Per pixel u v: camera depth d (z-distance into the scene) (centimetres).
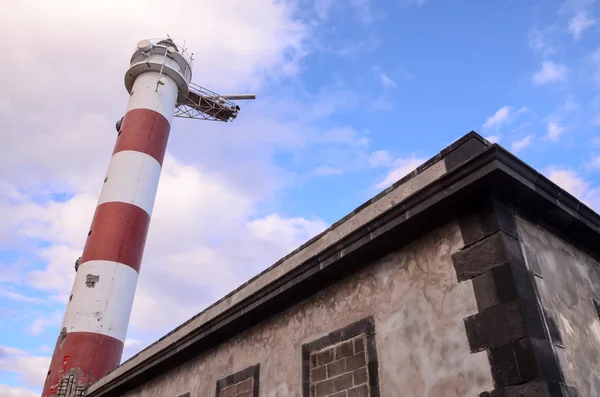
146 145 1670
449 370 409
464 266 434
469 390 388
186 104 2138
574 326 430
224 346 716
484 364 385
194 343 743
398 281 493
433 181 453
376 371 473
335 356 527
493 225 426
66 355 1260
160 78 1866
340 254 538
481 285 414
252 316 657
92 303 1343
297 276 587
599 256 563
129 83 1930
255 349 650
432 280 458
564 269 475
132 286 1441
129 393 932
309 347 564
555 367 366
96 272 1391
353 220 571
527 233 454
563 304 436
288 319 616
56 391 1201
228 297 739
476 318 405
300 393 544
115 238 1454
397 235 493
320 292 584
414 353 444
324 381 528
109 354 1302
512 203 453
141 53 1936
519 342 369
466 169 431
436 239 473
